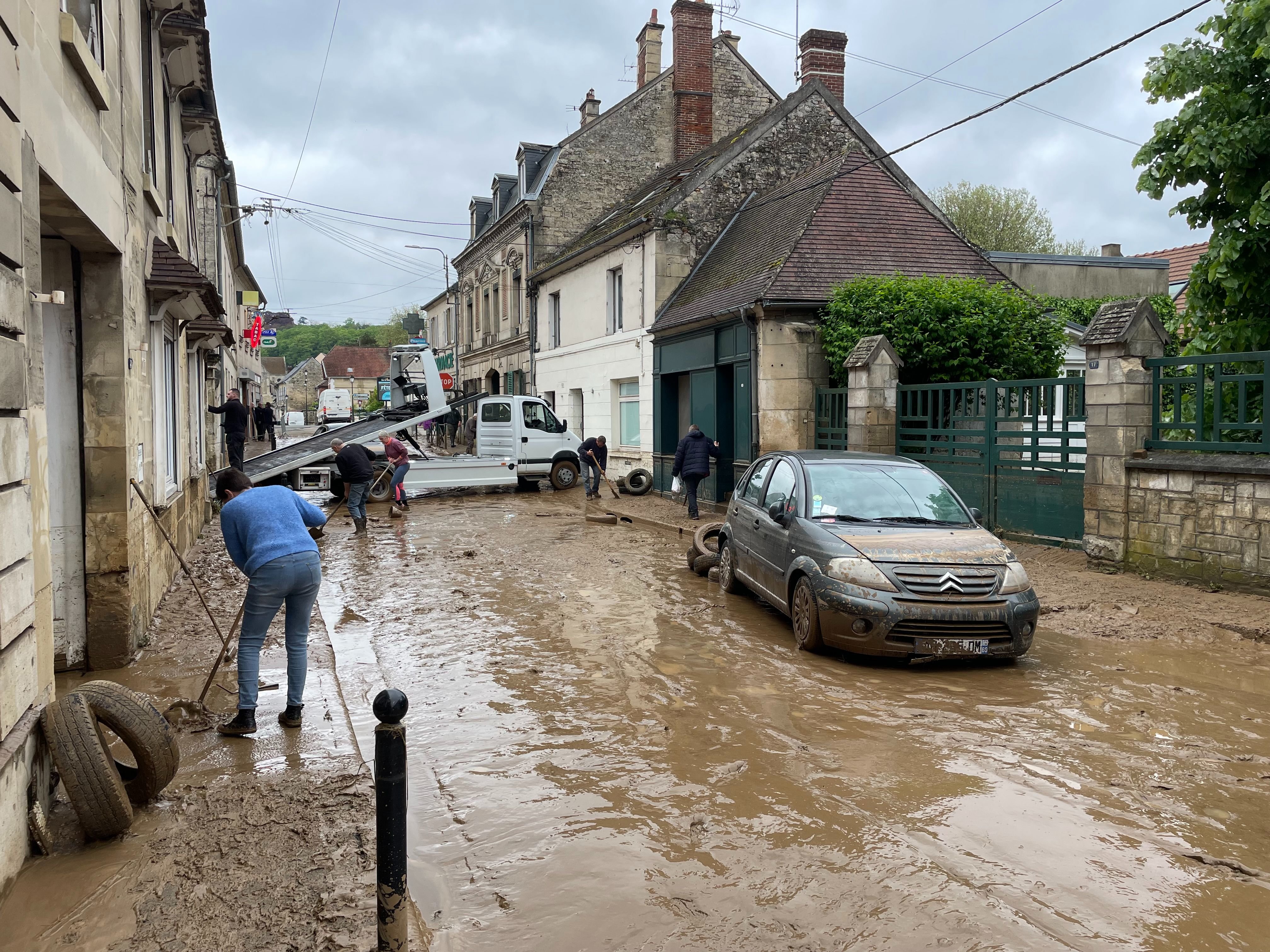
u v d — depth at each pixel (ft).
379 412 70.95
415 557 40.24
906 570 21.58
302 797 14.16
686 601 30.07
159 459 28.40
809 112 68.85
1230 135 30.04
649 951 10.07
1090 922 10.51
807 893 11.27
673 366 61.87
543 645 24.11
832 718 17.98
